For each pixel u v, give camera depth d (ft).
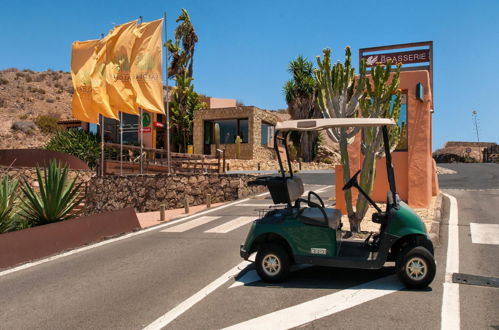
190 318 16.34
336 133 30.66
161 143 109.60
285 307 17.21
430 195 43.73
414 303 17.22
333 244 19.67
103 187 64.75
